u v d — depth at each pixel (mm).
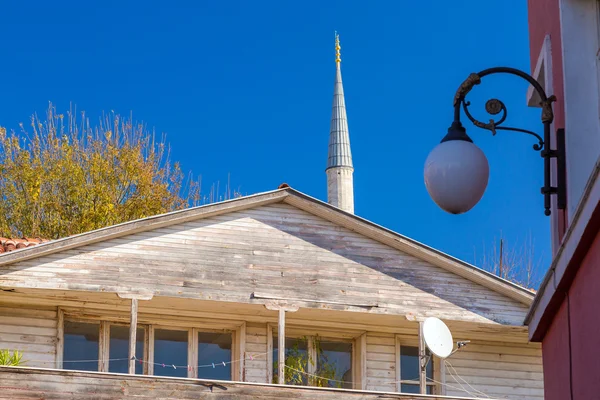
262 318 21516
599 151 8508
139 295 19609
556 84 9141
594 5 8859
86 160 36219
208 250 20344
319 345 22031
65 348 20531
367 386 21844
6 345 19906
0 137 35688
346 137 53781
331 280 20812
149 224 19938
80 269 19484
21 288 19188
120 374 18203
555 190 8320
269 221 20906
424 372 20266
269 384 18969
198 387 18562
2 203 34594
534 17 10398
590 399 7355
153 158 37625
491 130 8062
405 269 21281
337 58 55844
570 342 7895
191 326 21359
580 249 7355
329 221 21250
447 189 7859
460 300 21297
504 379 22562
